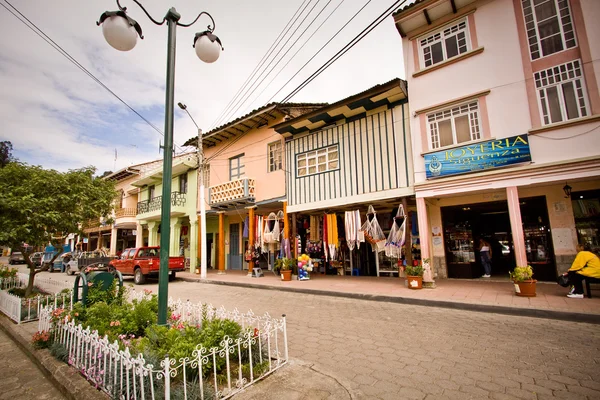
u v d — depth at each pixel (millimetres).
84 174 9773
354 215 11367
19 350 5254
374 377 3873
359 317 6816
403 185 10844
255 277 14469
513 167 8734
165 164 4496
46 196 8562
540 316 6500
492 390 3482
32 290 9383
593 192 9062
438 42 10695
